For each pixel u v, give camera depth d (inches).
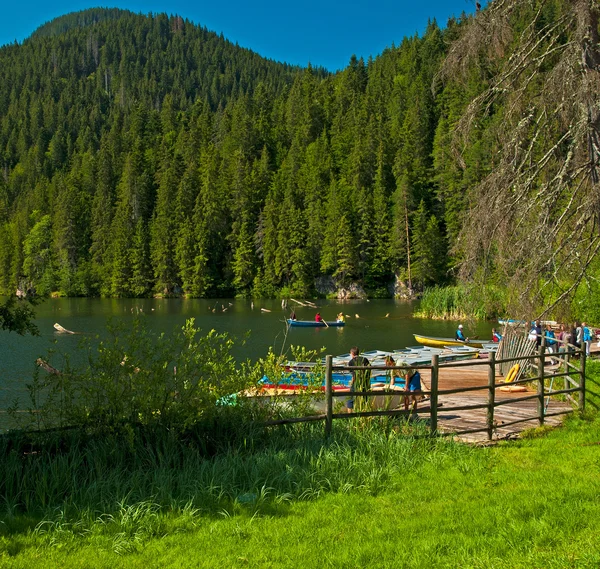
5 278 3435.0
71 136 6392.7
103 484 220.4
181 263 3144.7
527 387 499.5
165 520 199.5
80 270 3262.8
